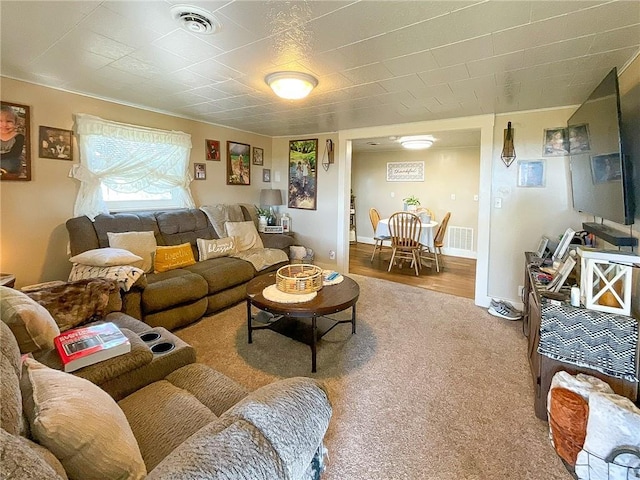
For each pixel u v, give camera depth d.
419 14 1.53
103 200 3.14
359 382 2.11
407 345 2.62
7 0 1.47
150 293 2.53
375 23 1.62
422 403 1.90
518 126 3.26
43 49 2.00
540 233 3.23
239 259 3.56
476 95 2.75
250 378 2.14
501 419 1.77
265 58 2.07
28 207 2.70
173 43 1.88
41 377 0.88
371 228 7.49
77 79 2.55
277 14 1.55
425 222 5.39
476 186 6.17
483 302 3.56
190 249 3.38
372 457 1.51
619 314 1.56
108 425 0.80
